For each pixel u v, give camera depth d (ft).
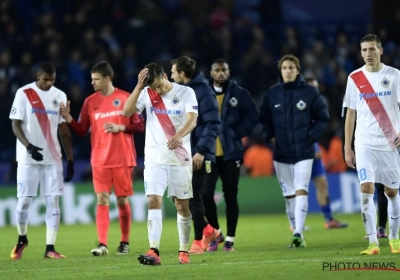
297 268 99.66
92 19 278.05
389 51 283.59
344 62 287.69
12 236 185.37
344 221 209.77
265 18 312.91
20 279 98.12
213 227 137.69
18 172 133.49
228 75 138.82
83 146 251.39
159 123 108.27
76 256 133.59
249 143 264.52
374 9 314.55
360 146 115.03
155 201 107.14
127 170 137.18
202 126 129.49
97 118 137.59
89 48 263.49
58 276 100.01
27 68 256.11
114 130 135.33
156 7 291.58
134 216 232.94
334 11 317.22
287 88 140.15
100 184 136.36
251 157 254.27
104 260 121.70
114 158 136.36
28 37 269.23
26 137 133.08
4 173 243.81
